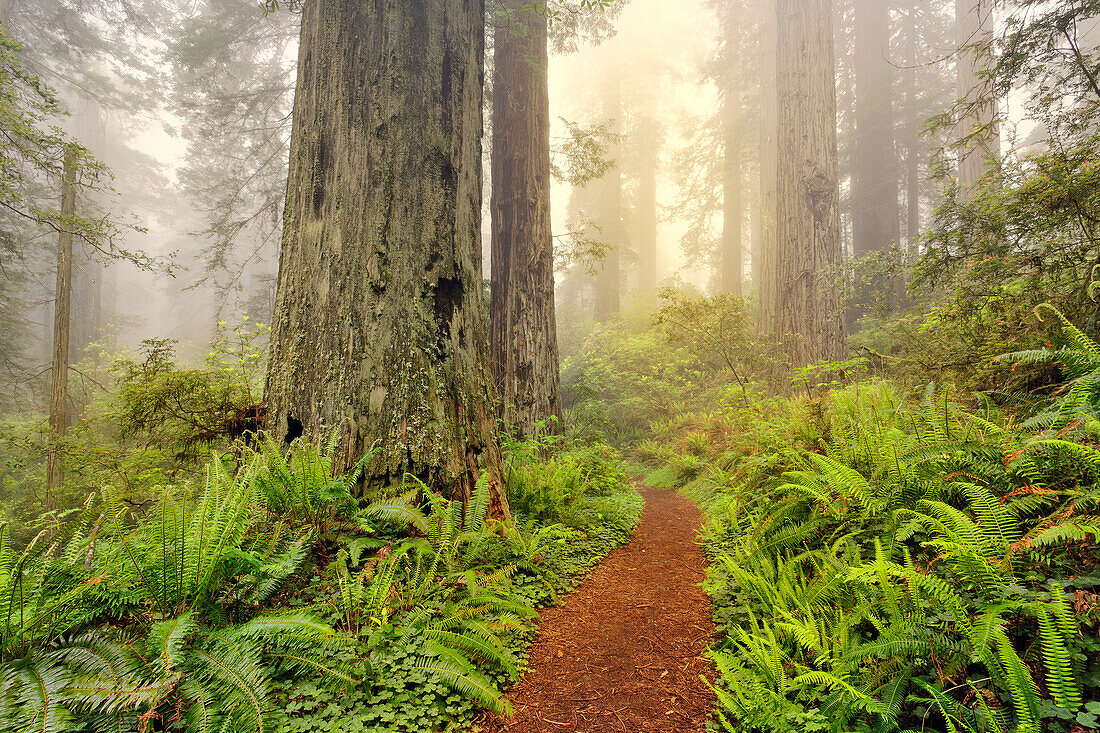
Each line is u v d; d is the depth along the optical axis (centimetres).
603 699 268
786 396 988
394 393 426
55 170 847
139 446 661
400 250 450
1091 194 405
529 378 935
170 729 211
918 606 220
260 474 348
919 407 385
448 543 354
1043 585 213
